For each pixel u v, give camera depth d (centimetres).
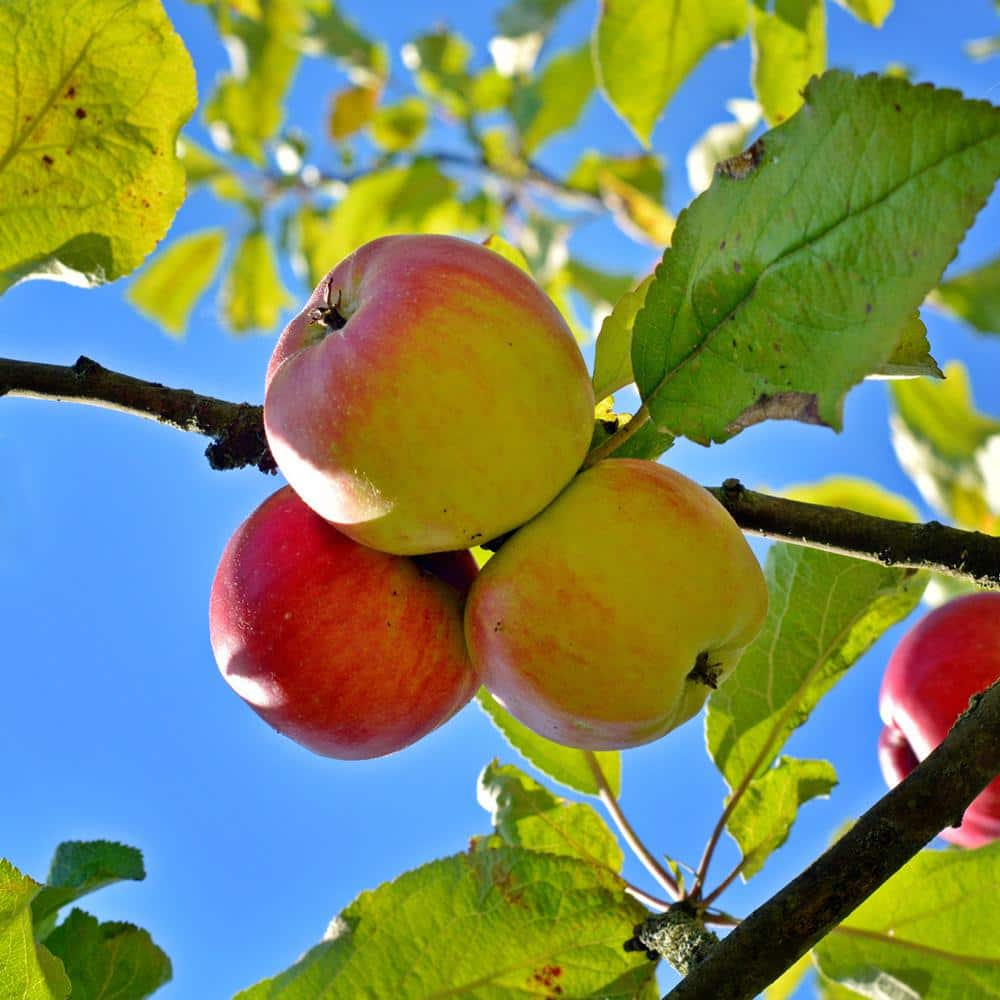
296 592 53
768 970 48
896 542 52
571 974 57
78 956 57
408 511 50
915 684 62
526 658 51
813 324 48
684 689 52
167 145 56
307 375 50
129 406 54
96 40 55
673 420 51
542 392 50
